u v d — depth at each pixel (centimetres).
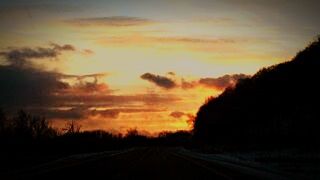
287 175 3453
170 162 5538
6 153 7075
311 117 9219
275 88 11369
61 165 4491
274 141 10088
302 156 6316
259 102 12319
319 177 3159
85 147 12775
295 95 10288
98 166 4334
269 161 5828
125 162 5278
